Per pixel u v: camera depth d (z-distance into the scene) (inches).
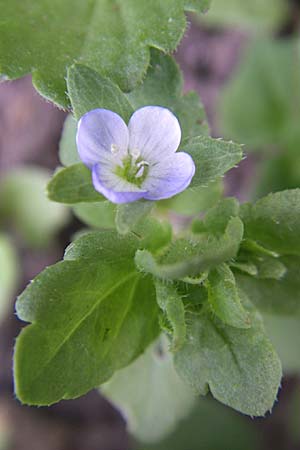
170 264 2.5
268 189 4.0
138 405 3.1
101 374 2.6
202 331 2.6
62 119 4.3
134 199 2.4
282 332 3.4
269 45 4.2
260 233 2.7
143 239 2.6
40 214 4.3
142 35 2.7
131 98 2.8
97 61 2.7
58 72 2.7
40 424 4.2
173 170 2.5
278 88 4.2
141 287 2.6
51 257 4.3
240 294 2.7
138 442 3.9
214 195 2.9
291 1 4.3
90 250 2.5
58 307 2.5
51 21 2.7
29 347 2.4
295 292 2.8
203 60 4.4
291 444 4.1
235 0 4.2
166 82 2.8
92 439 4.2
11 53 2.7
